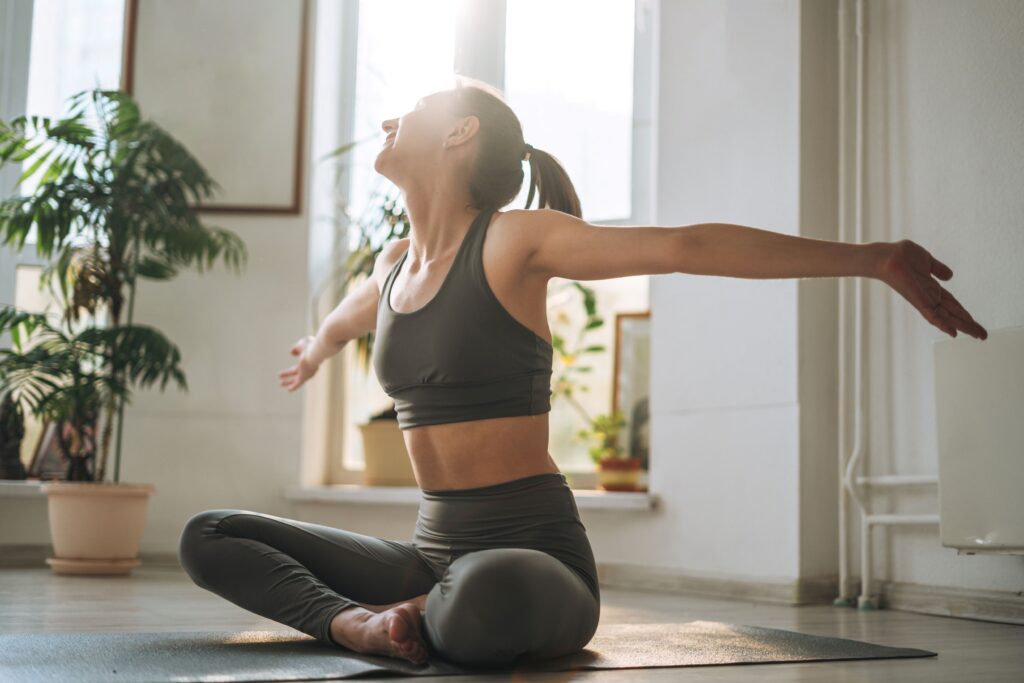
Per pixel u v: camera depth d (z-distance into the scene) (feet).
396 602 5.31
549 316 13.79
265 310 13.88
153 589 9.66
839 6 10.38
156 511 13.47
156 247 13.58
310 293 13.96
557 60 13.29
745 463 10.54
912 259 4.42
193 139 14.11
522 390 5.05
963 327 4.42
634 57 13.33
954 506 8.41
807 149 10.28
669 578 11.23
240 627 6.44
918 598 9.11
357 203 14.52
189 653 4.87
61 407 11.35
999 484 8.09
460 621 4.42
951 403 8.51
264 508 13.56
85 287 11.69
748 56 10.87
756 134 10.69
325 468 14.34
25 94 14.14
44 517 13.06
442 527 5.18
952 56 9.31
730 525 10.64
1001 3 8.91
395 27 14.55
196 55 14.21
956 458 8.43
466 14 10.03
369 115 14.61
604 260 4.83
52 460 13.28
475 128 5.27
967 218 9.04
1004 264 8.70
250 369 13.78
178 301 13.83
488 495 5.05
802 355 10.11
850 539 9.87
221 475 13.60
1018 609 8.23
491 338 4.98
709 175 11.16
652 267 4.75
